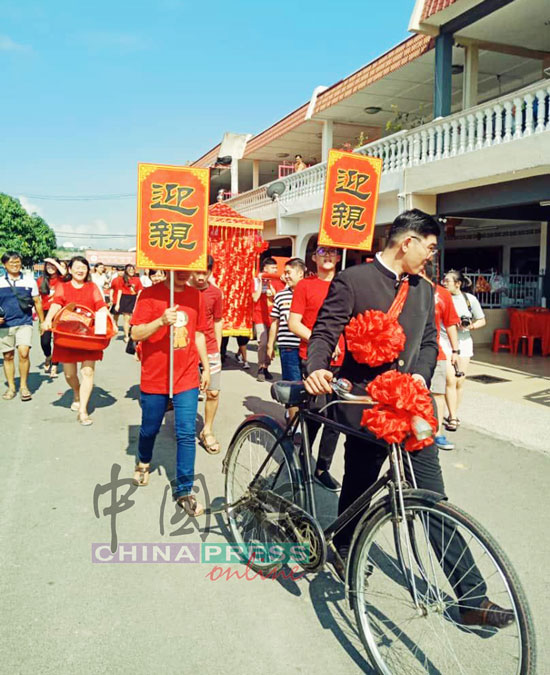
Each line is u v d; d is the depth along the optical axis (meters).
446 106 10.73
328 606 3.00
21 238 46.69
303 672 2.50
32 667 2.50
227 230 9.98
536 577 3.25
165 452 5.38
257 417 3.49
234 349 13.02
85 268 6.36
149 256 4.08
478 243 17.23
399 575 2.88
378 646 2.55
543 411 6.93
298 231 16.23
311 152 21.25
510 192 9.27
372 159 5.89
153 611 2.92
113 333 6.39
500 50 11.12
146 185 4.11
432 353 3.03
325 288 4.92
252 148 21.31
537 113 8.59
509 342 11.86
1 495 4.35
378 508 2.54
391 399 2.44
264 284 9.95
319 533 2.84
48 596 3.03
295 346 5.56
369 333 2.66
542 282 12.97
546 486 4.59
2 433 5.98
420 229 2.78
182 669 2.50
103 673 2.47
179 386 4.08
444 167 9.74
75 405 6.93
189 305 4.17
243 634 2.75
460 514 2.30
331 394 3.03
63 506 4.16
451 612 2.56
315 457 5.12
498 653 2.51
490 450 5.48
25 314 7.43
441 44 10.64
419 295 2.94
